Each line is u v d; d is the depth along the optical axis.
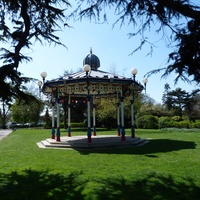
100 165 9.13
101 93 20.34
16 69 6.10
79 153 11.83
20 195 6.11
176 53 4.98
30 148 14.41
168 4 4.64
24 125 53.03
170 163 9.27
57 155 11.46
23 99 6.32
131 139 15.50
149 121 33.25
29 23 6.44
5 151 13.60
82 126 40.03
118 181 7.09
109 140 15.11
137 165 9.05
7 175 8.03
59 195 6.07
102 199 5.73
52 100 17.23
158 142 16.17
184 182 6.96
